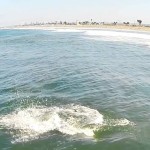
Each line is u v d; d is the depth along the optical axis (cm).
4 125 1365
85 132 1283
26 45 5853
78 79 2378
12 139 1224
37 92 1978
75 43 6059
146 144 1177
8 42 6925
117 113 1543
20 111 1570
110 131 1299
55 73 2633
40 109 1598
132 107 1659
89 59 3588
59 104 1694
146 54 4194
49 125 1361
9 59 3728
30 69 2892
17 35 10781
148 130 1316
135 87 2144
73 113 1524
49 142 1192
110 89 2069
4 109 1617
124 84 2233
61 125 1355
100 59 3612
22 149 1148
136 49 4853
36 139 1221
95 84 2212
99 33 10631
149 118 1479
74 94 1917
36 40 7294
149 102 1772
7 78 2483
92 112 1547
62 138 1224
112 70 2834
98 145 1161
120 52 4416
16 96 1883
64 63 3244
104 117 1473
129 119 1454
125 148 1143
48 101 1755
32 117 1468
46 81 2305
